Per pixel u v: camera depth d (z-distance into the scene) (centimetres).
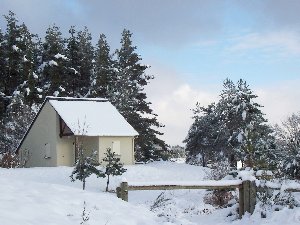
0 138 5225
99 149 4050
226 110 4975
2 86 5872
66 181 2872
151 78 6456
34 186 1118
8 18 6053
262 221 1110
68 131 4175
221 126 5272
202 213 1443
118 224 872
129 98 6016
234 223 1158
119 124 4278
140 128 5819
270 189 1202
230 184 1214
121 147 4184
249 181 1209
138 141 5803
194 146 5912
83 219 823
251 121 4528
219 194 1639
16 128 5388
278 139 2644
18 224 735
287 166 1847
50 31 6575
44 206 895
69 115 4178
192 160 6022
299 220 1055
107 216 910
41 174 3120
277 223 1073
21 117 5422
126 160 4191
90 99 4588
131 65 6512
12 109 5503
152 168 3659
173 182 1211
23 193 1001
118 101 5906
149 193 2259
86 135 3962
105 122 4238
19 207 852
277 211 1116
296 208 1127
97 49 6900
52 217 823
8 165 3941
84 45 6931
